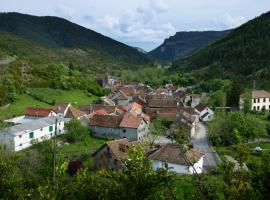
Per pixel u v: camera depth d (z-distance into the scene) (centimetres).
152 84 17275
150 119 8706
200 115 9550
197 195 1319
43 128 6700
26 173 3114
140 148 1452
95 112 8181
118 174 1425
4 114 8156
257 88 12750
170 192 1341
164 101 9831
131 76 18562
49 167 3350
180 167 4500
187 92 13362
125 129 7044
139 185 1325
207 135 7394
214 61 18125
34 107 8456
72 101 10381
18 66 11712
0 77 9981
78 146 6291
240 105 10238
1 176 1616
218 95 10562
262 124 6806
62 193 1506
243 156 1291
